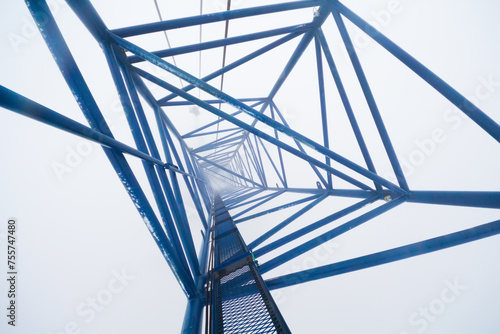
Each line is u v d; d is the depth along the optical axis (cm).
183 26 286
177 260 262
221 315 223
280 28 367
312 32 392
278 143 355
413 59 244
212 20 287
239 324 203
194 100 333
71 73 171
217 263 360
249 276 284
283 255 327
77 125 140
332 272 249
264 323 194
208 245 514
